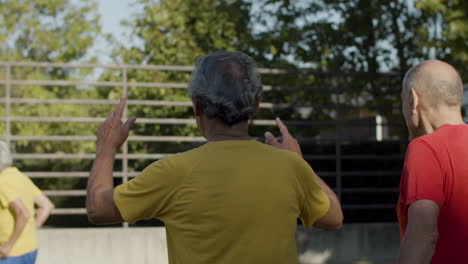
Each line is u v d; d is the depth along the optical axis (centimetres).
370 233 745
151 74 951
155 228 691
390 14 917
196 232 169
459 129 210
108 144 186
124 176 760
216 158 175
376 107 817
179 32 979
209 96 177
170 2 970
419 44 876
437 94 216
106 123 188
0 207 393
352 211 919
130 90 955
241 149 179
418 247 193
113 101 750
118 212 175
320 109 944
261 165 176
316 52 934
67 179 952
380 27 923
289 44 936
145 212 175
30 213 418
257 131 948
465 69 859
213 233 168
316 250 733
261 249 168
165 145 959
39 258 671
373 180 920
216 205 169
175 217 173
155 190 173
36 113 955
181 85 759
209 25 976
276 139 206
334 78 937
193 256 169
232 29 973
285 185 176
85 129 962
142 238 687
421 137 211
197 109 184
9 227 395
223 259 168
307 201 187
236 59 181
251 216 169
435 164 201
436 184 199
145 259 686
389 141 832
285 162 181
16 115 955
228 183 171
